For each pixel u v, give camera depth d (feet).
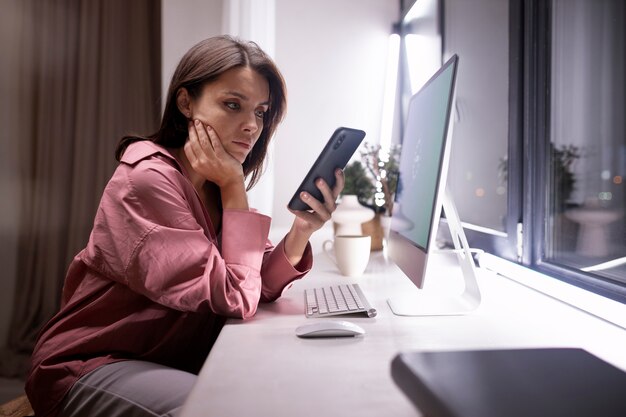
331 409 1.57
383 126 7.70
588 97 15.71
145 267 2.71
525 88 4.07
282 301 3.34
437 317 2.79
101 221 2.91
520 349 1.58
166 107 3.50
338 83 8.45
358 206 5.34
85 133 8.09
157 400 2.39
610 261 3.71
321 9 8.43
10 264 7.89
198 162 3.27
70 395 2.66
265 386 1.77
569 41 8.99
